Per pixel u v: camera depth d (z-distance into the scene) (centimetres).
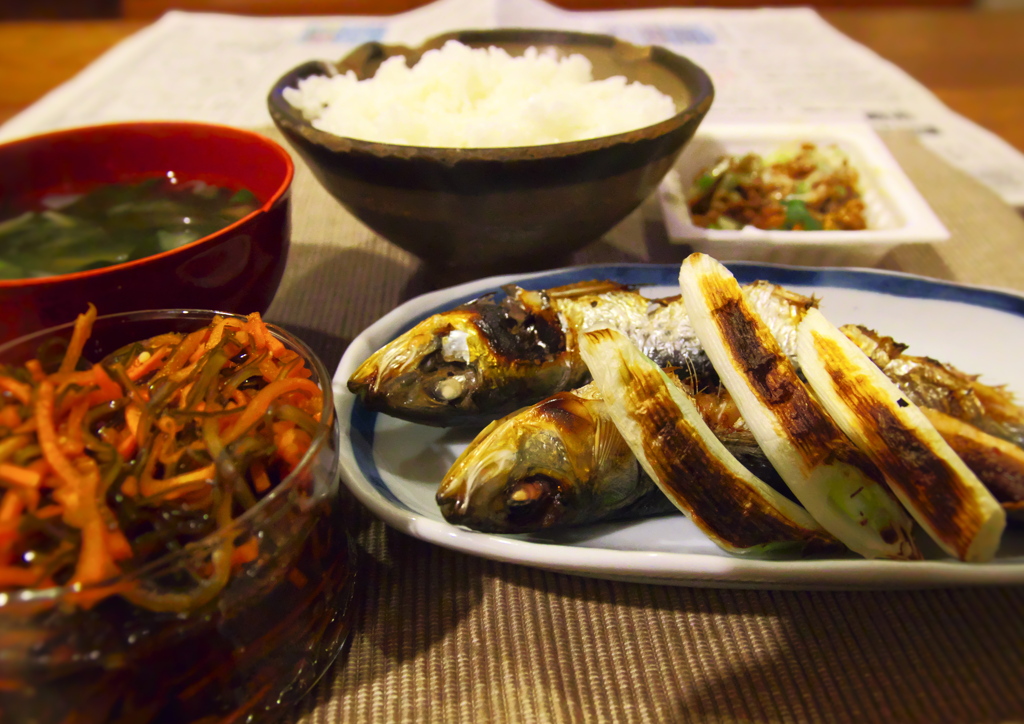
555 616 16
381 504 16
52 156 21
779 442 16
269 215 19
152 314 15
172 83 44
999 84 45
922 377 18
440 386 18
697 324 17
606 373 16
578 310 20
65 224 21
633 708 14
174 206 22
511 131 22
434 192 20
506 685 14
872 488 15
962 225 29
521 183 20
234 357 15
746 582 15
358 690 14
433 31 51
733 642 15
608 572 15
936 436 15
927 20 57
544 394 19
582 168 20
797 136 31
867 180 28
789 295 20
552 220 21
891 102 40
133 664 11
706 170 30
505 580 16
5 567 11
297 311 25
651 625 15
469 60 25
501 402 19
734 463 16
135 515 12
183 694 12
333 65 27
